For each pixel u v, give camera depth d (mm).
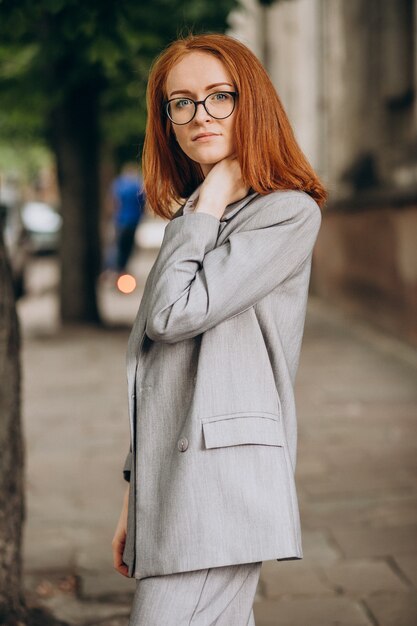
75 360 9914
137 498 2084
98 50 4625
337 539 4449
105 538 4559
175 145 2365
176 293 2002
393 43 10375
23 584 3795
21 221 15938
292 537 2025
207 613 2055
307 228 2088
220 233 2127
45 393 8242
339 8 12906
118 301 15484
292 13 15656
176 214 2301
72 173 12180
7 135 13805
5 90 10070
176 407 2088
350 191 12633
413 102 9969
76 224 12242
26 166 22141
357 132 12219
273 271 2055
